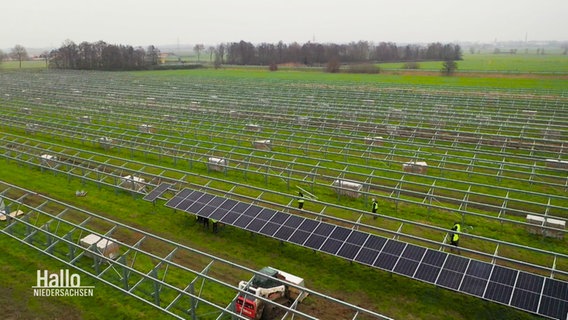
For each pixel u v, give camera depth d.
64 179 38.03
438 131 51.38
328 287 22.08
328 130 54.72
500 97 79.25
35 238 26.62
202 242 26.59
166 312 19.02
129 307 20.50
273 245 26.03
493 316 19.91
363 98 80.06
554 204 32.88
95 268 22.23
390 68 152.62
